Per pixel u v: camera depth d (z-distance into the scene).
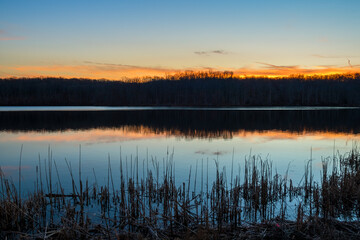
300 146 20.23
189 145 20.58
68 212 7.66
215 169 13.41
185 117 47.56
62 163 14.79
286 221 7.33
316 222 6.99
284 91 107.56
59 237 6.71
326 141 22.53
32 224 7.53
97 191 10.18
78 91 109.25
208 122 38.94
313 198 9.27
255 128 31.98
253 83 119.31
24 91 104.81
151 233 6.92
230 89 108.88
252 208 8.91
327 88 105.56
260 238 6.52
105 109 75.06
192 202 9.14
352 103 95.06
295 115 52.06
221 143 21.56
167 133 27.50
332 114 54.16
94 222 7.62
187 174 12.52
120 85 116.06
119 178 11.87
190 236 6.76
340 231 6.70
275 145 20.62
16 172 12.79
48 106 95.88
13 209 7.65
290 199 9.61
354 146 20.09
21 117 45.47
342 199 9.13
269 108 82.31
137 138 24.08
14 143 21.25
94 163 14.75
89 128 31.58
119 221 7.66
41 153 17.52
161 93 111.19
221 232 6.97
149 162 14.96
